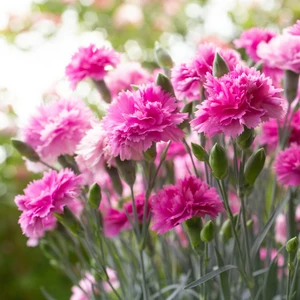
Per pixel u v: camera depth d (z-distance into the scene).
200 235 0.57
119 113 0.54
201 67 0.57
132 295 0.64
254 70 0.53
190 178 0.56
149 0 1.27
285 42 0.59
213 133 0.52
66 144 0.60
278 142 0.61
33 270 1.16
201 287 0.59
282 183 0.59
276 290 0.64
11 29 1.23
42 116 0.62
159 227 0.55
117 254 0.65
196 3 1.33
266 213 0.63
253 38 0.63
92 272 0.66
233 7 1.29
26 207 0.57
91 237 0.64
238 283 0.63
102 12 1.28
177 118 0.54
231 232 0.60
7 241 1.17
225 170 0.54
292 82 0.60
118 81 0.65
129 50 1.26
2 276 1.15
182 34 1.29
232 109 0.52
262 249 0.70
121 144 0.53
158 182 0.65
